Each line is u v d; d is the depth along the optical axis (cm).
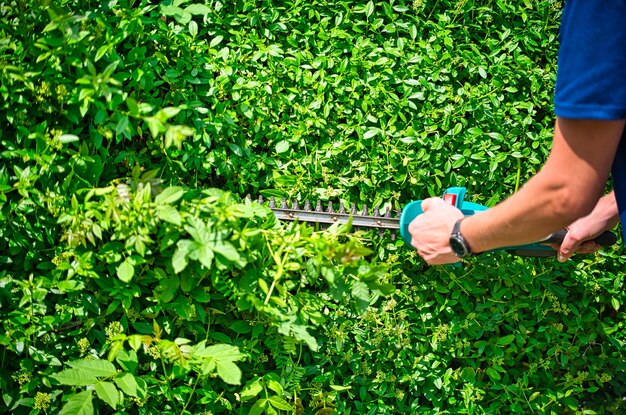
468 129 233
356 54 227
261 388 200
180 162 205
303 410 212
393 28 232
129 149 205
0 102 186
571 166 125
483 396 228
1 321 189
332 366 217
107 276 194
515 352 235
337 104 226
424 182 232
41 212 191
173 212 168
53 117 192
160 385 198
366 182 223
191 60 210
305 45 229
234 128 213
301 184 218
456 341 226
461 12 239
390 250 222
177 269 169
